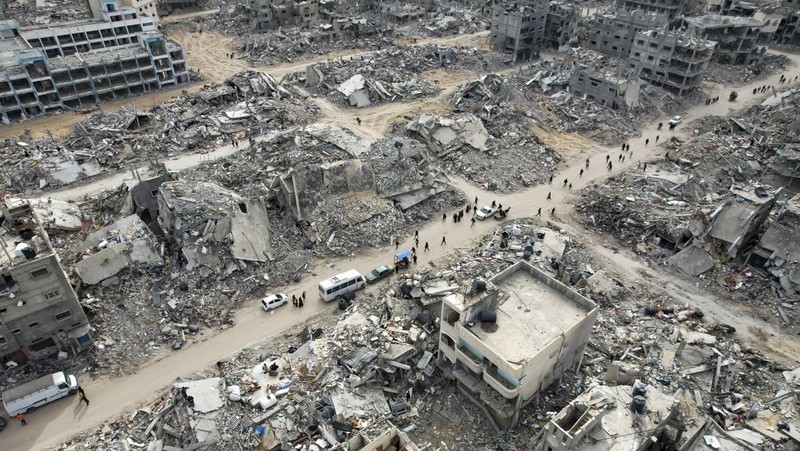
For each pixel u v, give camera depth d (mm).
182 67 116000
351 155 81062
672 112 106188
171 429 40344
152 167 68188
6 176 75938
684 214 67938
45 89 99250
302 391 43312
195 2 176000
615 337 50656
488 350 39844
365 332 48906
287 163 77188
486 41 149500
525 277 48000
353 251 63344
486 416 43688
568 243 64438
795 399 43469
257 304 55438
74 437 41312
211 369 47406
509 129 92812
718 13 157500
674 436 33844
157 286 54906
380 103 107562
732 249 60375
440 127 88250
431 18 167875
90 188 75875
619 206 71188
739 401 43938
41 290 44219
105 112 98875
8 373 46031
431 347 48281
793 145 85500
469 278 56500
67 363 47625
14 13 151625
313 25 153750
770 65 134375
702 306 55719
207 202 60688
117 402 44312
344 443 37312
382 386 45344
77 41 123375
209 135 90125
